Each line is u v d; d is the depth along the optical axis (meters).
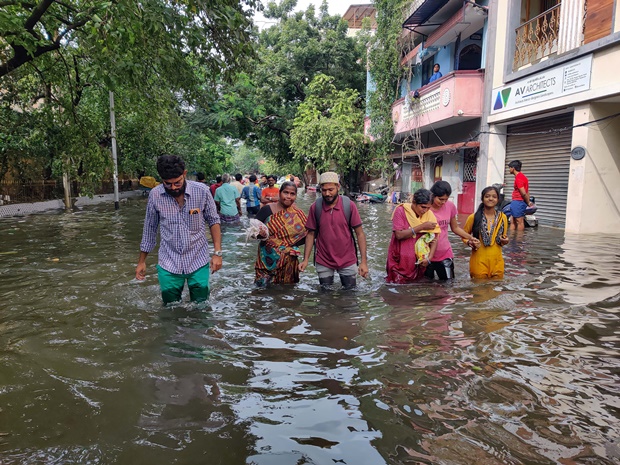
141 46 8.02
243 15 8.05
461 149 16.89
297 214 5.56
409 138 21.11
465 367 3.05
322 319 4.13
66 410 2.54
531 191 12.93
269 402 2.64
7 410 2.54
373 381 2.88
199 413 2.52
